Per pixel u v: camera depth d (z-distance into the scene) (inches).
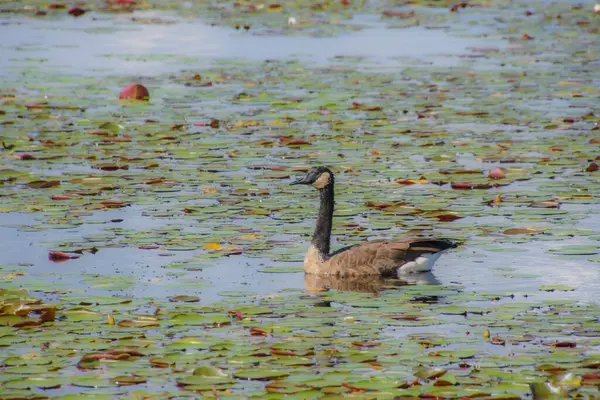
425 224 651.5
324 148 853.8
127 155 828.0
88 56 1306.6
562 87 1113.4
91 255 592.7
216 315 492.7
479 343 457.7
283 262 586.2
